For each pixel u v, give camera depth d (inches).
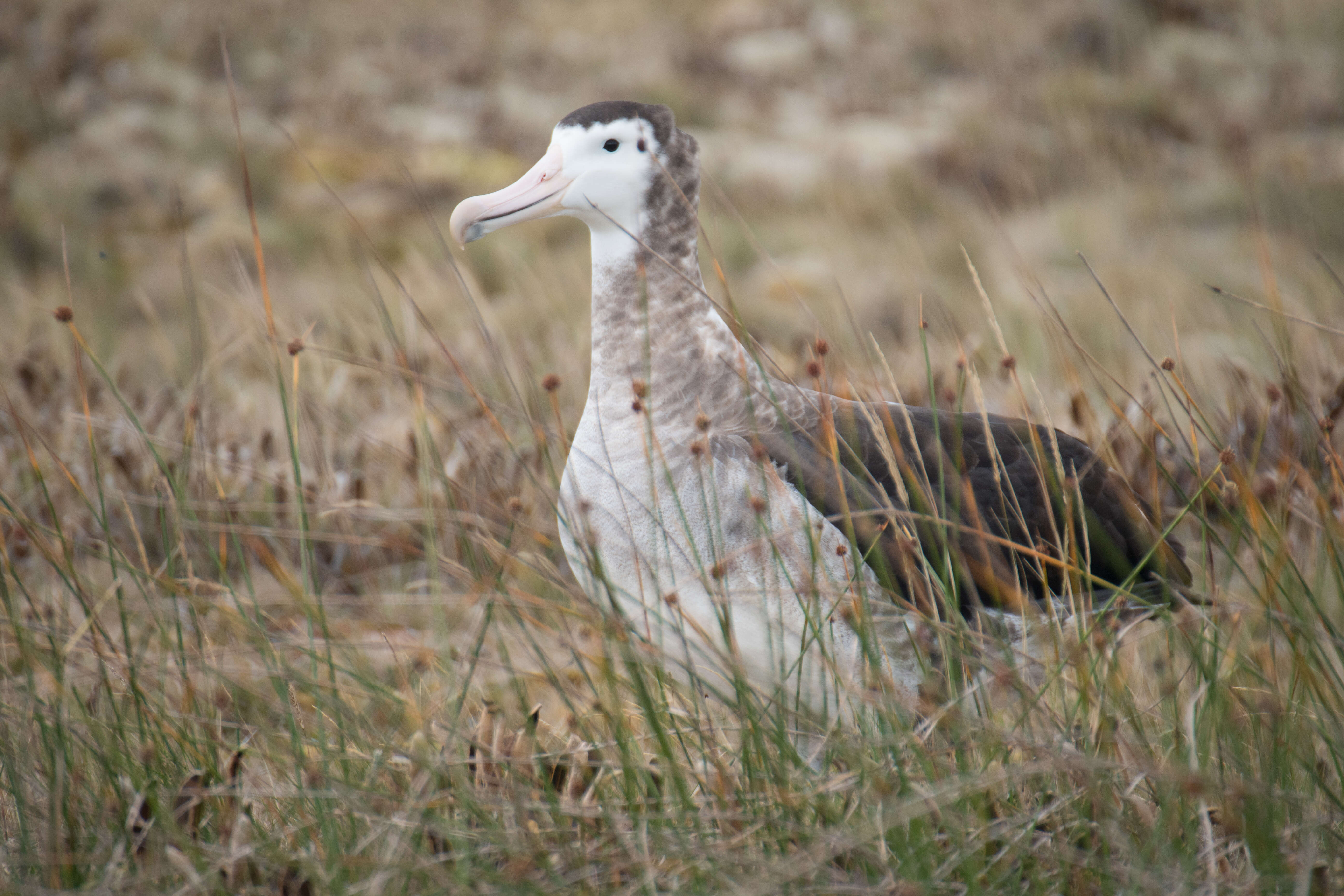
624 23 1407.5
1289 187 945.5
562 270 722.2
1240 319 618.8
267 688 269.0
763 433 259.1
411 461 324.8
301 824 215.0
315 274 775.7
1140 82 1251.2
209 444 372.2
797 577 245.6
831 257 805.9
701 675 258.7
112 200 895.1
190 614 236.7
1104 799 192.7
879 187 969.5
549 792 206.8
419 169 980.6
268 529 249.1
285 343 315.6
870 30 1381.6
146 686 248.1
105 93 1043.3
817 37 1365.7
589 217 275.9
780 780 202.2
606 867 197.5
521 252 780.6
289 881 201.3
